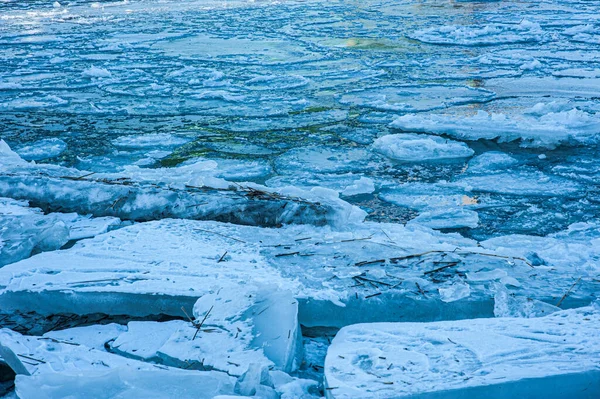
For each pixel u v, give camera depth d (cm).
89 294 366
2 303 370
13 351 295
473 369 272
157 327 342
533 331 307
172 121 896
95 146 782
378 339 306
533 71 1173
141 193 505
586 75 1122
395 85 1084
